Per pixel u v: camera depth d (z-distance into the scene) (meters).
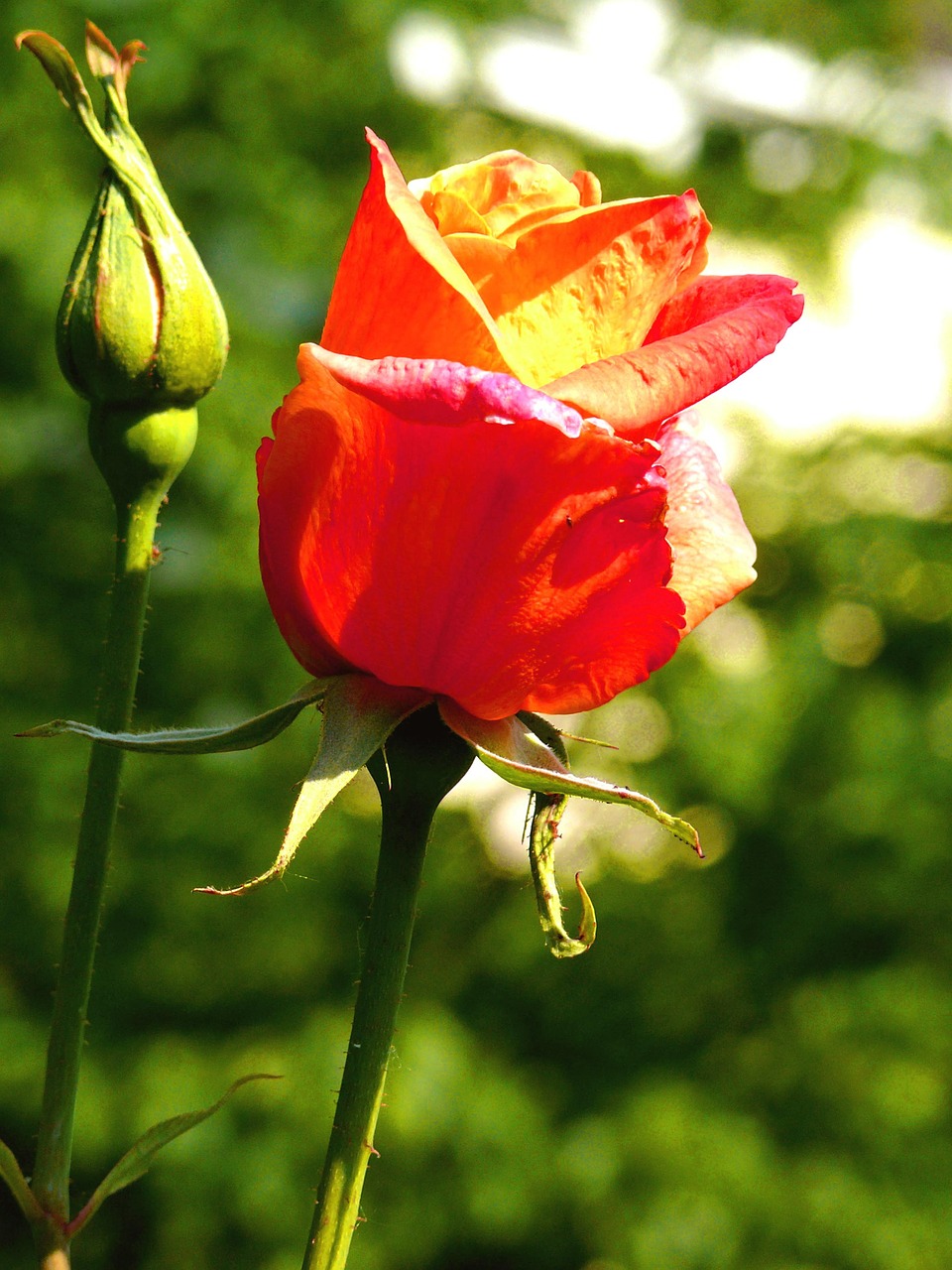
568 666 0.41
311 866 1.44
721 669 1.54
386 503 0.40
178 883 1.41
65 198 1.33
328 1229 0.41
